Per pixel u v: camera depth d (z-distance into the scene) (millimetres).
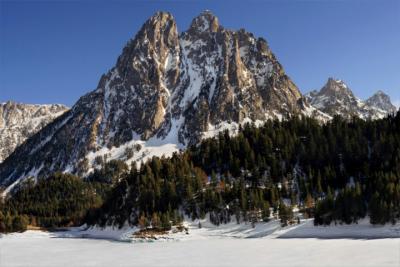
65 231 194875
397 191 115938
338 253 73750
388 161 154125
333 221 121688
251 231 131500
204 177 175875
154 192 163750
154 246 111625
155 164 189250
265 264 65750
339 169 165500
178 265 69938
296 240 106562
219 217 145000
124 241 138250
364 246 82250
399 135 170750
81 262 81188
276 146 195375
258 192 152875
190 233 137750
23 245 132250
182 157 199750
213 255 81562
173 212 152250
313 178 162000
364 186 127562
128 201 174500
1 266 79875
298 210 143750
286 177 171750
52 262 83250
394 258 63344
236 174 177875
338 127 194625
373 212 113938
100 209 193125
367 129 192000
